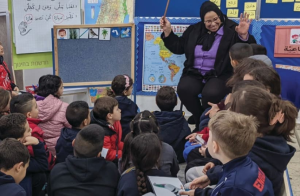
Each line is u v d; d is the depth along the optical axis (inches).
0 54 128.8
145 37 153.9
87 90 156.6
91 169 69.9
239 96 61.2
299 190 98.4
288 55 143.8
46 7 145.9
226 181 50.6
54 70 144.6
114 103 95.5
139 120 79.6
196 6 147.7
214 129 52.9
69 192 70.1
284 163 58.9
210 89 131.0
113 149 95.9
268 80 75.4
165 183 62.4
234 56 107.4
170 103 109.9
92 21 153.4
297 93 144.9
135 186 65.6
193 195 59.2
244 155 52.1
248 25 130.1
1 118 77.0
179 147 109.9
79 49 145.0
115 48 146.7
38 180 85.5
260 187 49.4
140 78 158.9
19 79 163.3
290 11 141.0
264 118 59.5
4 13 138.0
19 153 65.0
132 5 151.3
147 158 65.3
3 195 59.6
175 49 142.3
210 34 136.6
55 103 105.5
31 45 146.6
